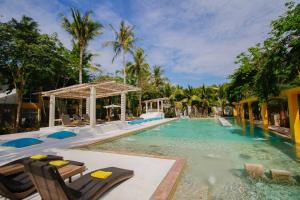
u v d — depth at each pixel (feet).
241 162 20.99
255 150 27.12
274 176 15.99
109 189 12.08
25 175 12.23
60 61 53.21
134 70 96.43
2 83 52.13
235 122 74.64
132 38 80.84
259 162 21.04
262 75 31.45
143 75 100.63
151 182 13.20
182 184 14.70
